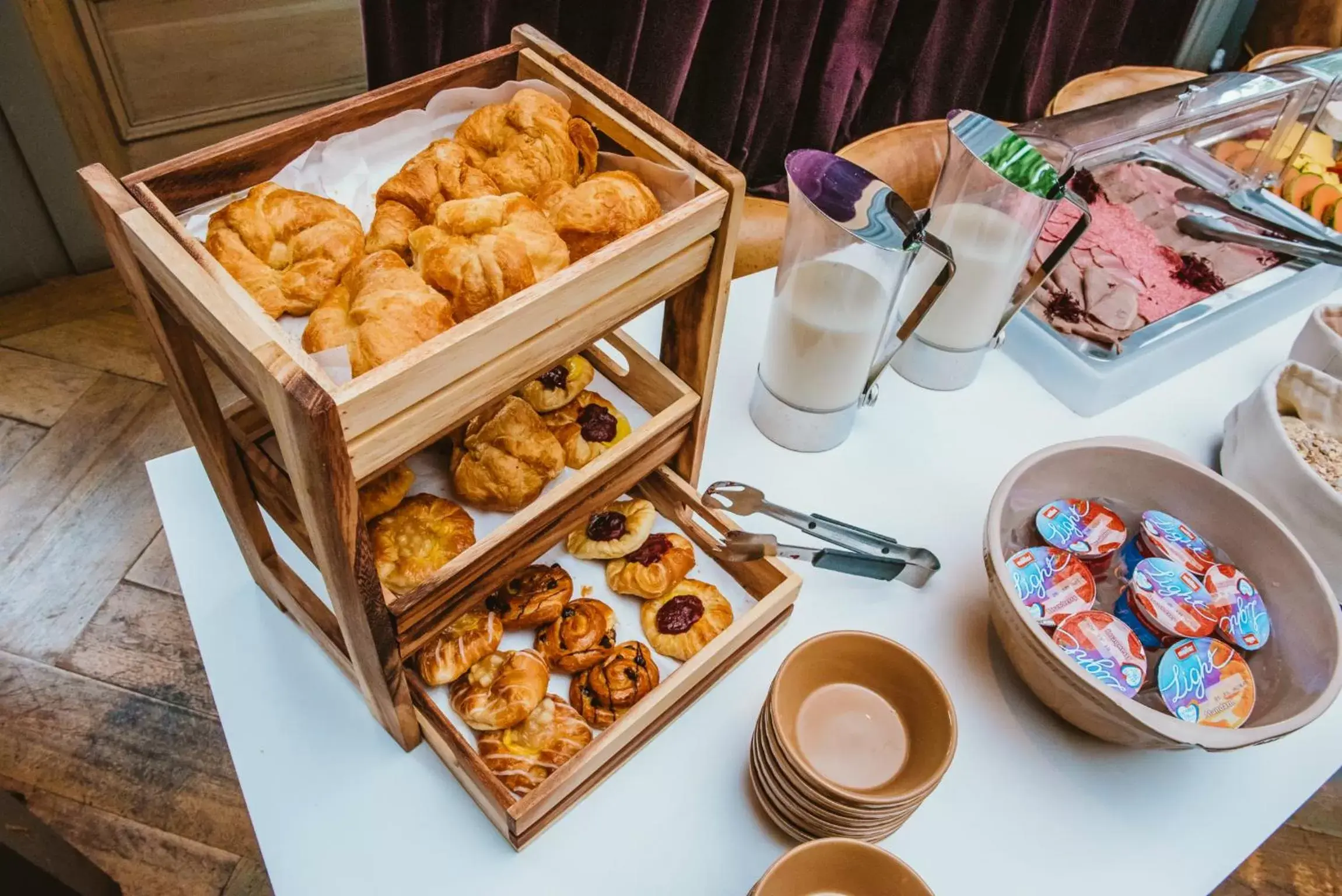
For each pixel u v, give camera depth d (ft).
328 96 6.41
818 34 5.79
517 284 2.03
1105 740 2.48
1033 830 2.37
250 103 6.13
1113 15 6.69
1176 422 3.43
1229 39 7.26
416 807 2.30
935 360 3.36
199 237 2.12
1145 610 2.51
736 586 2.69
